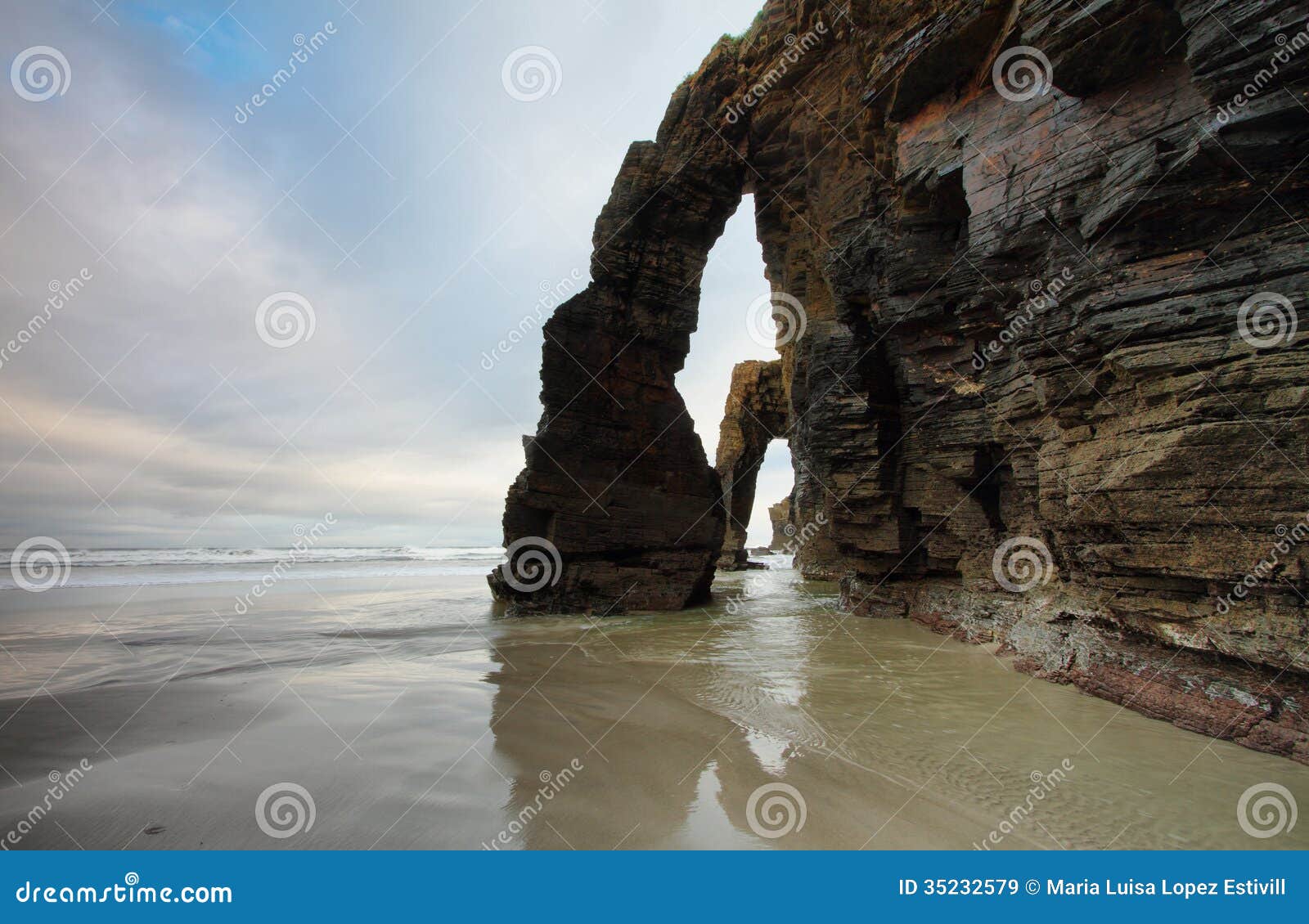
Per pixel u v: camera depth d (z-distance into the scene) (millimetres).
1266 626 8758
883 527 23203
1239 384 9008
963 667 14461
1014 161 13625
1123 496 10445
